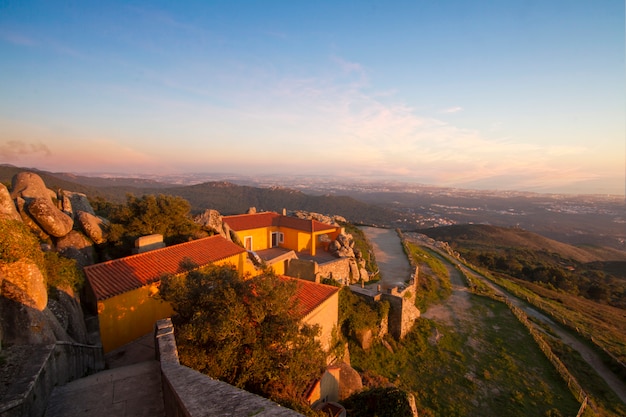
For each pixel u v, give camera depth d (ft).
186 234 76.23
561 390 62.39
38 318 28.37
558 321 95.35
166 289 40.29
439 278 118.52
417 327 82.74
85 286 47.57
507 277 166.91
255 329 39.14
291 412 11.97
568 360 74.13
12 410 18.38
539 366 69.67
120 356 43.50
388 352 71.97
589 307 128.88
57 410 22.97
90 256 56.44
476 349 75.51
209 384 17.63
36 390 21.59
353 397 47.52
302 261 82.12
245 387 37.73
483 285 123.13
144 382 26.68
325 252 108.68
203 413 12.84
